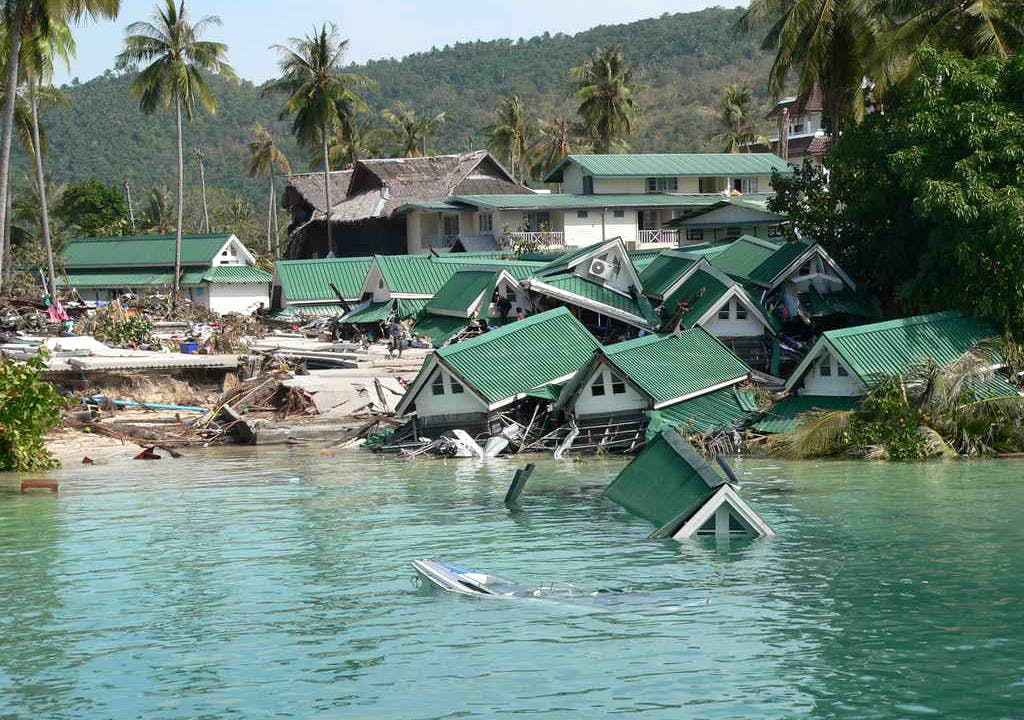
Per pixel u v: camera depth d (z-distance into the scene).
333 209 128.00
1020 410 48.91
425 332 81.31
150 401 66.56
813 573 27.73
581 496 40.28
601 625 23.62
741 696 19.36
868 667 20.69
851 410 50.94
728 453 51.31
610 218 114.00
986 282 55.00
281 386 66.06
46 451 51.00
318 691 20.06
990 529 32.47
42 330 87.00
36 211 153.62
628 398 54.25
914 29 63.41
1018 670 20.42
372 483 44.75
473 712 18.91
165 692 20.17
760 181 121.62
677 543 31.73
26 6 70.75
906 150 57.72
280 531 34.62
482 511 37.62
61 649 22.70
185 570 29.41
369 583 27.72
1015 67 56.66
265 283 131.12
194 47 106.94
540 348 57.78
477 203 112.06
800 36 70.62
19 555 31.48
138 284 130.00
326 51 128.00
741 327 67.62
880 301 69.06
